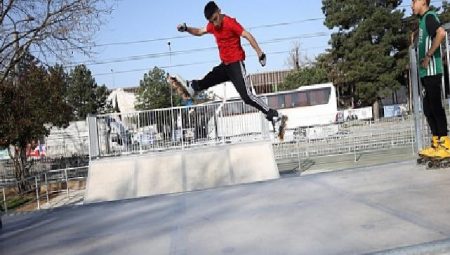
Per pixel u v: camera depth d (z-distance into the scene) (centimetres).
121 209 532
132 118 1591
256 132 1573
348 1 4184
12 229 482
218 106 1599
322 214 391
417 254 278
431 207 370
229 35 573
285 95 3316
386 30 4091
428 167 531
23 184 2142
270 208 438
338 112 3259
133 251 348
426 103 541
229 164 1417
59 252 369
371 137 2131
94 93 5016
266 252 309
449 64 574
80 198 1861
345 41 4203
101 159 1475
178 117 1598
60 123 2528
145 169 1426
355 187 482
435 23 511
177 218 446
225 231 375
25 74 2270
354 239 314
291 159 2150
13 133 2212
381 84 3972
